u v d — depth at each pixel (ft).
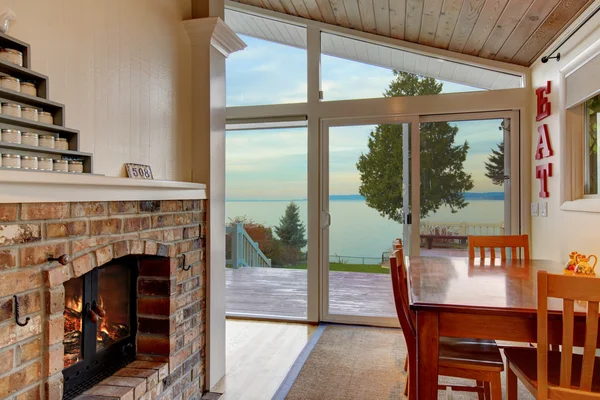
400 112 10.57
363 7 9.30
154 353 6.14
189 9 7.43
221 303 7.86
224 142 8.07
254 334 10.18
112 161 5.35
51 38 4.37
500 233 10.20
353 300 11.01
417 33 9.78
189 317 6.81
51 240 4.03
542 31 7.94
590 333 3.97
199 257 7.23
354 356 8.71
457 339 6.07
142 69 6.04
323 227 11.10
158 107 6.45
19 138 3.79
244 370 8.10
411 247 10.64
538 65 9.32
